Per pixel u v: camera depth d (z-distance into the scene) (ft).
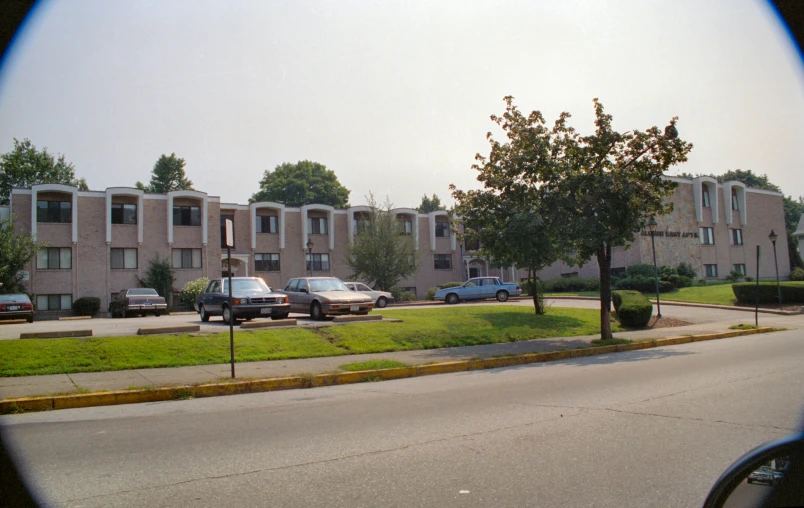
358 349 49.67
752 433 20.81
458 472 17.08
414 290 171.42
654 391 30.04
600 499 14.73
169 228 135.95
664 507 14.15
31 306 82.33
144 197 134.92
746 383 31.60
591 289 142.72
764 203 176.04
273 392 34.47
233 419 25.62
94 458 19.13
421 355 47.85
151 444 21.01
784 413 23.98
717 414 24.04
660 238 146.61
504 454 18.90
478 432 21.99
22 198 125.08
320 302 69.56
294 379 36.17
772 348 48.96
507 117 57.77
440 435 21.63
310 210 158.71
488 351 50.44
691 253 152.97
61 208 127.75
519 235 53.57
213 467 17.93
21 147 199.72
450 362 43.78
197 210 140.46
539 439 20.74
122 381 34.55
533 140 55.67
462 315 71.41
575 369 41.19
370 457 18.80
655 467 17.22
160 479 16.79
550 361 48.34
